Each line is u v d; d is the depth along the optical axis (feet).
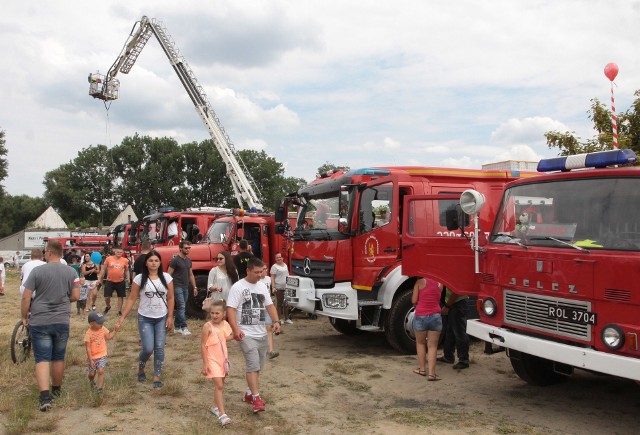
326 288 31.07
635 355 15.92
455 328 26.68
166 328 23.47
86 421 18.83
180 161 241.76
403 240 24.79
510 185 21.74
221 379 18.88
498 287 20.74
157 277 23.29
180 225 51.88
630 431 18.25
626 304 16.21
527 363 22.75
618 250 16.79
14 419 18.60
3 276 65.77
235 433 17.98
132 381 23.81
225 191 246.47
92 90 100.01
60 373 21.17
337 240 30.42
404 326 29.86
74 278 21.31
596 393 22.52
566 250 18.15
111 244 77.66
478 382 24.26
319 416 19.77
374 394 22.61
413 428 18.48
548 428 18.49
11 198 297.74
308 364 27.89
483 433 18.01
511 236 20.79
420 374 25.39
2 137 189.16
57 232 156.97
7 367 25.49
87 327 38.27
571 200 19.03
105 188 265.75
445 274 23.22
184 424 18.67
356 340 34.55
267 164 254.68
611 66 23.36
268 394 22.36
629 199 17.38
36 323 20.22
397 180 30.60
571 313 17.72
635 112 36.27
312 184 35.55
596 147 36.58
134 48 99.04
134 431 17.97
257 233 45.24
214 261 42.42
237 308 19.90
